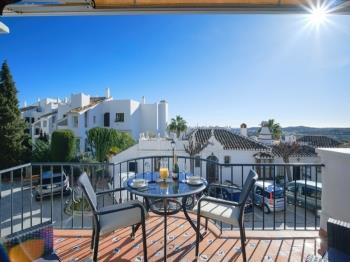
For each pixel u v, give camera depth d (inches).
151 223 130.4
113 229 90.4
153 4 91.5
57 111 1005.8
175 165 122.0
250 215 384.2
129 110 1031.6
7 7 89.7
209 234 118.4
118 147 762.2
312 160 666.8
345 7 90.0
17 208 400.8
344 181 109.2
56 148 700.7
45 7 90.9
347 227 69.7
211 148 612.1
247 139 679.7
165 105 1197.1
